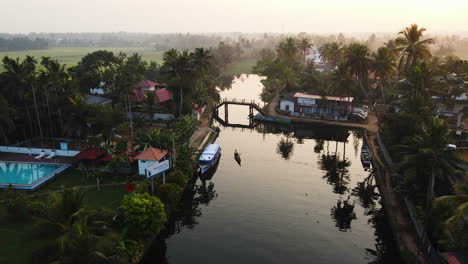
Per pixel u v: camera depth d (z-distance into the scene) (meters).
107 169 50.41
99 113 58.69
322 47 158.00
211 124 89.12
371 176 56.97
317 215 44.22
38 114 64.75
